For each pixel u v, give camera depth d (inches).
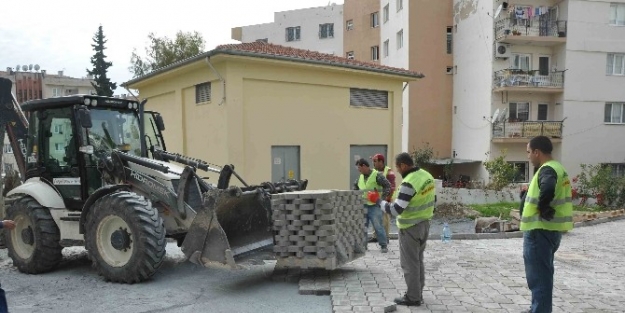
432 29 1169.4
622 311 209.0
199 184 285.0
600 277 272.2
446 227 402.0
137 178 288.0
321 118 612.1
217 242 237.9
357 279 256.8
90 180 294.2
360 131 657.6
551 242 181.6
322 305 219.5
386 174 338.0
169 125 642.2
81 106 287.4
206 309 215.8
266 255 256.1
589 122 1019.9
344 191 262.4
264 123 557.9
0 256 343.6
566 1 1004.6
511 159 1033.5
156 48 1333.7
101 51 1660.9
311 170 603.5
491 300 220.8
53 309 218.7
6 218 305.9
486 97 1040.2
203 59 522.0
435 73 1177.4
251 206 268.1
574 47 1003.9
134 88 706.2
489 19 1024.9
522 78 995.3
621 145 1031.0
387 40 1353.3
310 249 246.2
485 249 351.9
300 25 1803.6
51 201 292.4
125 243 260.5
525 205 188.1
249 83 545.3
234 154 529.3
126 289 250.2
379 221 330.3
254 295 236.8
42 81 1959.9
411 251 209.6
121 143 312.2
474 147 1090.7
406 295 213.5
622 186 832.3
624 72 1027.9
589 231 462.6
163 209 285.7
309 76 594.2
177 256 334.6
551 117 1044.5
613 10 1017.5
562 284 255.8
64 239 290.5
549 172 179.0
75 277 281.1
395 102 695.1
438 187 818.8
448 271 279.7
